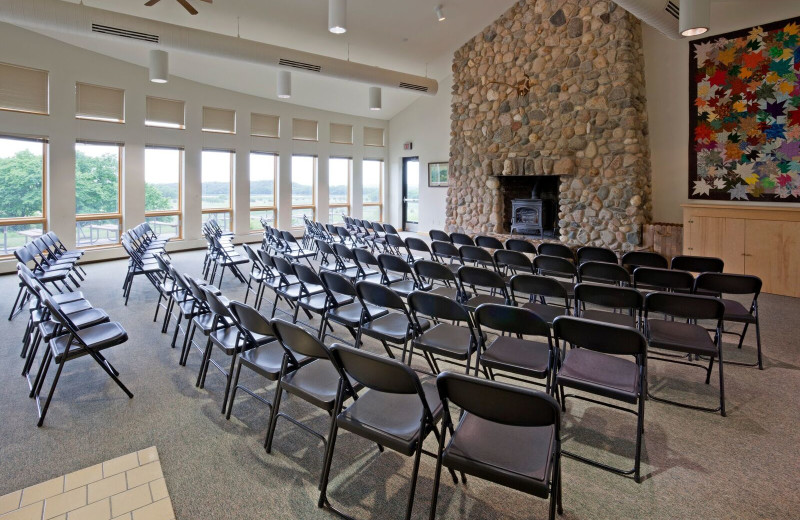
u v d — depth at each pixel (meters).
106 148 7.23
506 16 7.50
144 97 7.52
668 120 6.41
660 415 2.56
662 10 4.62
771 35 5.39
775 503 1.86
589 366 2.24
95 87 6.93
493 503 1.88
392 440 1.68
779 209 5.04
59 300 3.61
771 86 5.45
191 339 3.29
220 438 2.35
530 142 7.35
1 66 5.92
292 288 4.04
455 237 5.88
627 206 6.34
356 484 2.00
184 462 2.15
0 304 4.85
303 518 1.81
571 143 6.85
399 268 3.99
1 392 2.84
